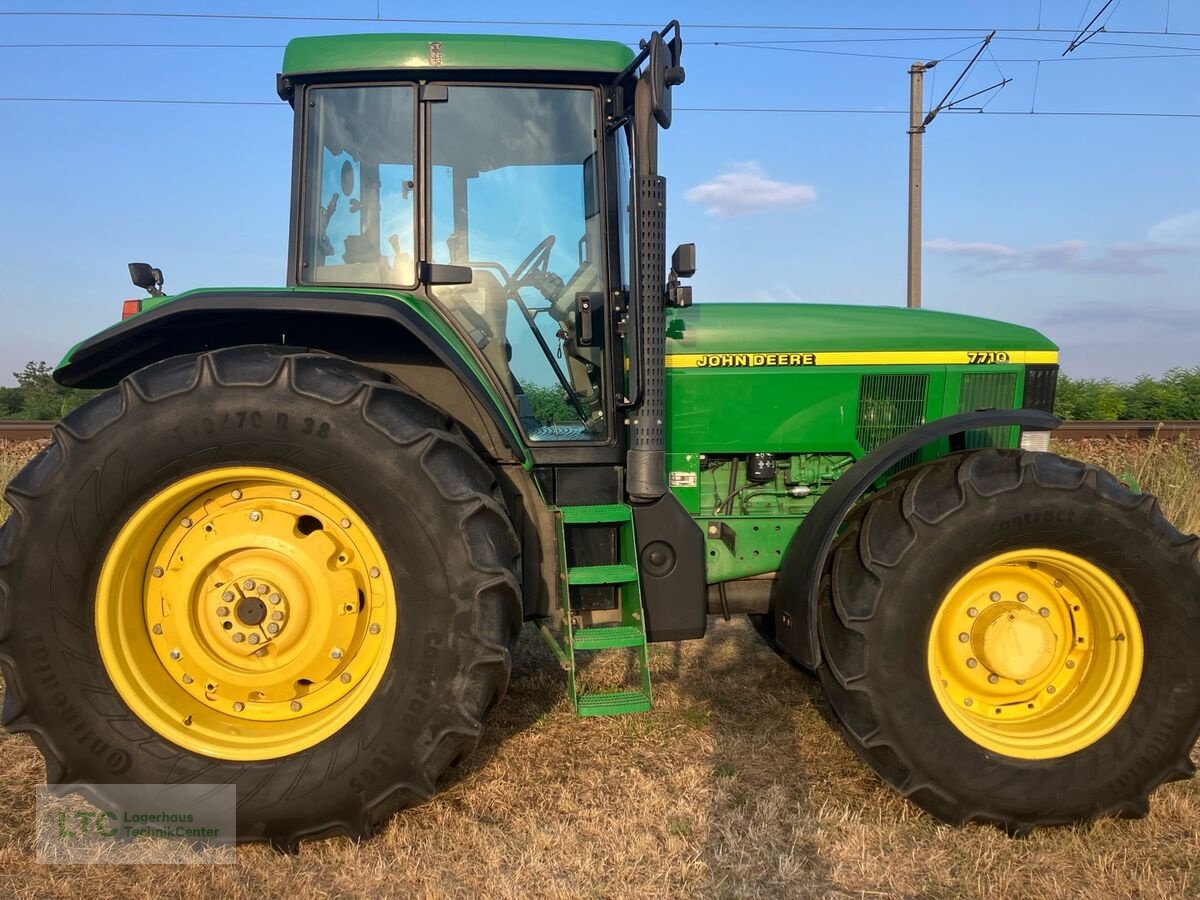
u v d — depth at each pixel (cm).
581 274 305
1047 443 354
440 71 291
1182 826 264
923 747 260
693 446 336
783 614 296
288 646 253
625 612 290
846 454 346
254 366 245
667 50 272
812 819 262
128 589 248
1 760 289
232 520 254
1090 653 278
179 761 241
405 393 255
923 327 348
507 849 245
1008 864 243
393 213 297
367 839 250
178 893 225
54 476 238
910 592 261
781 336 338
